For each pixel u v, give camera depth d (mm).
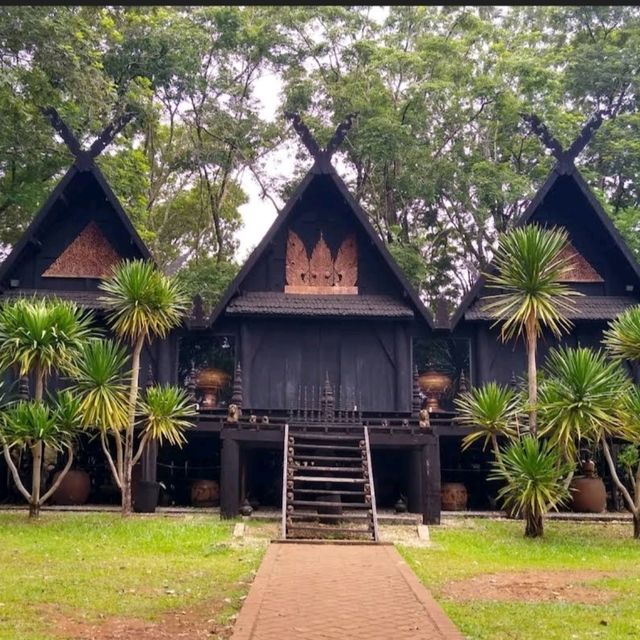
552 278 15422
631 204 34531
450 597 8727
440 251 35188
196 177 35344
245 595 8484
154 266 18891
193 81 30719
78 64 21859
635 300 20109
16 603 7988
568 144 30797
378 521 15922
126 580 9312
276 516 16109
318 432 16094
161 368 19172
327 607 7887
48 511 16859
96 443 19172
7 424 15156
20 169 26594
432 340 21812
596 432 14250
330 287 19906
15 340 14828
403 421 17516
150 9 29953
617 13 34875
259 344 19609
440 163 30750
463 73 31375
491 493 19375
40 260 19719
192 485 18688
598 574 10461
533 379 15219
